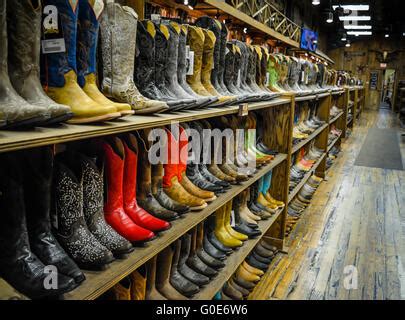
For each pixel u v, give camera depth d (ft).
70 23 4.22
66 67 4.28
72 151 4.75
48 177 3.96
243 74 10.18
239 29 19.27
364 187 19.88
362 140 34.83
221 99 7.33
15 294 3.51
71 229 4.34
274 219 10.84
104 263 4.31
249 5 20.35
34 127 3.67
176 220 6.04
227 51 8.97
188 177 7.50
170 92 6.44
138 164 5.70
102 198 4.84
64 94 4.25
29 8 3.72
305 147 18.56
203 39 7.49
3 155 3.65
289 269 10.92
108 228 4.81
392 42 71.51
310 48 35.12
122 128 4.19
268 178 11.66
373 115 60.39
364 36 72.69
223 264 7.80
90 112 4.11
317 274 10.71
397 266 11.35
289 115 11.67
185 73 7.14
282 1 36.65
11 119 3.36
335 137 25.93
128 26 5.10
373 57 73.00
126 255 4.72
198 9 13.92
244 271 9.61
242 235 9.04
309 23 53.42
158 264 6.41
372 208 16.57
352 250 12.33
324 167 21.15
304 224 14.48
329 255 11.93
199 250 7.71
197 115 5.85
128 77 5.25
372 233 13.78
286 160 11.87
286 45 28.63
